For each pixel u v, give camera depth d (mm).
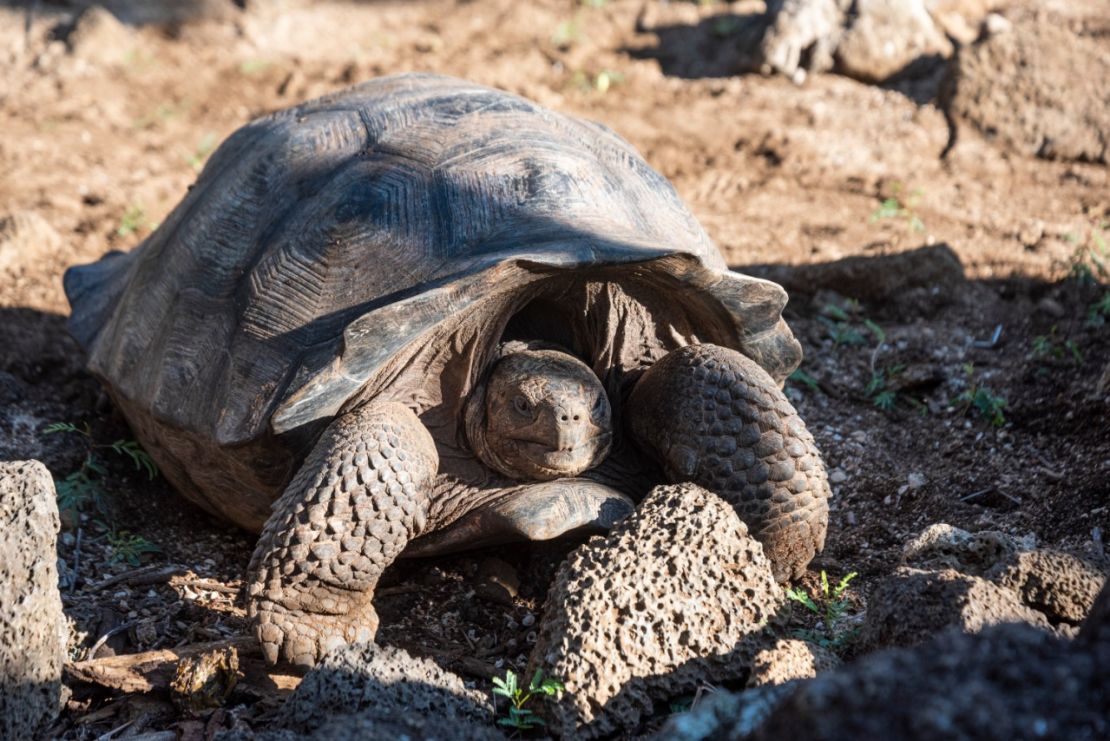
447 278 7414
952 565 7531
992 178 15156
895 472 9922
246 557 8938
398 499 7164
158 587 8250
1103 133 15508
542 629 6777
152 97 17656
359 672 6227
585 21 19844
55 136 16188
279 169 8867
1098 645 4590
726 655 6680
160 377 8594
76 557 8469
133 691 6832
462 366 7832
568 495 7688
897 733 4234
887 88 17359
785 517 7832
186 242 9227
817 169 15312
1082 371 10930
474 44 19141
